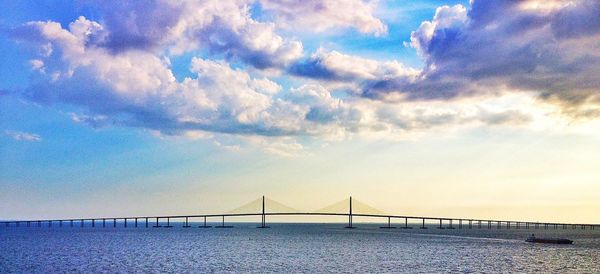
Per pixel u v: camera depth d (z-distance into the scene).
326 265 121.56
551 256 149.62
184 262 127.50
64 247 180.00
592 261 135.75
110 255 147.12
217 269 113.44
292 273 107.56
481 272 111.75
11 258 138.62
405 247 181.88
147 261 130.00
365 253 154.88
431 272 110.56
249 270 112.06
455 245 196.12
